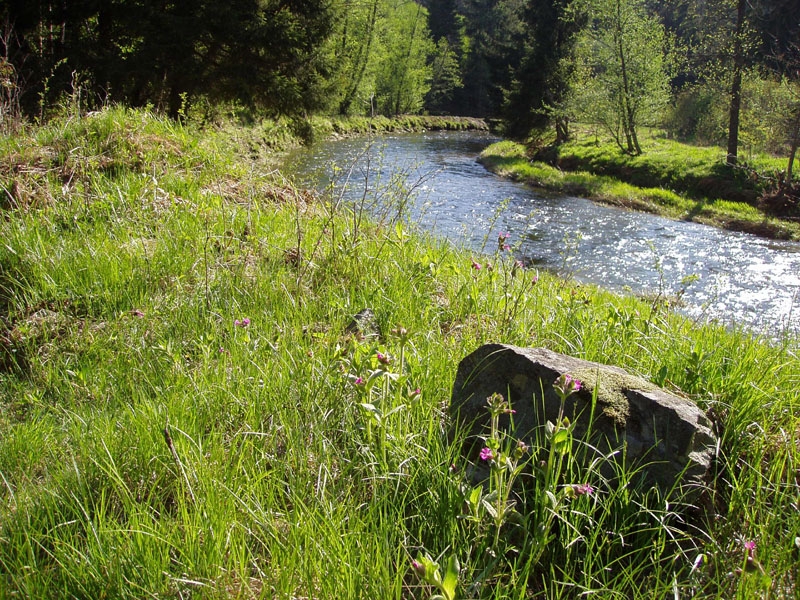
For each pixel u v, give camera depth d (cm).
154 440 263
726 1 2648
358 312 416
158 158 700
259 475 238
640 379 276
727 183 2000
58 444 284
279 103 1934
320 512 229
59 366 368
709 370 327
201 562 200
